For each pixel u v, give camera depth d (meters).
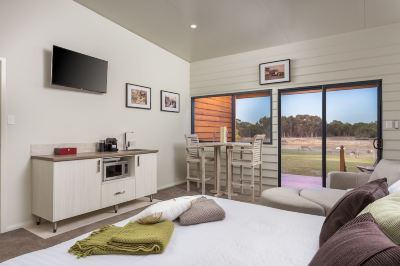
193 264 1.12
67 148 3.32
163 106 5.24
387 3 3.43
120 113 4.31
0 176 2.85
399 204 1.07
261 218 1.74
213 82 5.76
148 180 4.09
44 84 3.24
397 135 3.92
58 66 3.26
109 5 3.69
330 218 1.29
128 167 3.87
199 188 5.24
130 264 1.11
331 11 3.68
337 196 2.64
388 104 3.98
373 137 4.23
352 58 4.26
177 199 1.81
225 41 4.82
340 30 4.24
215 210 1.70
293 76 4.79
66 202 2.93
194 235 1.45
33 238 2.70
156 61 5.08
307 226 1.58
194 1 3.54
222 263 1.13
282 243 1.33
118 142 4.27
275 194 2.80
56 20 3.36
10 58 2.92
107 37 4.07
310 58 4.63
